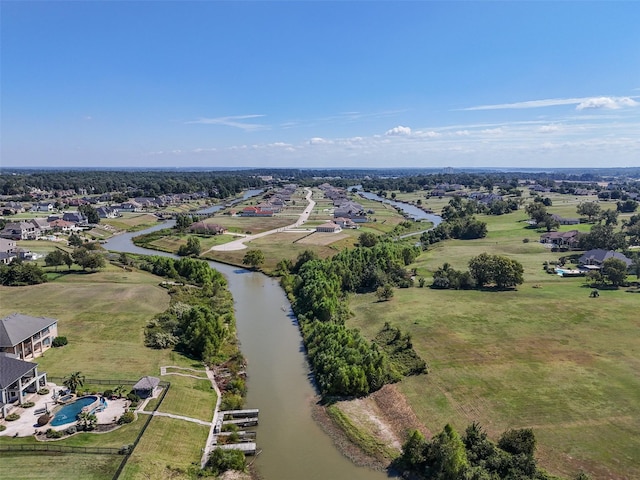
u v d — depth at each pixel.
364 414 56.81
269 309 99.00
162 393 57.88
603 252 129.75
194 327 74.25
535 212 198.88
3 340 62.31
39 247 156.50
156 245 169.38
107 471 42.81
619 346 72.44
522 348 72.50
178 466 45.62
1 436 47.62
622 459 45.66
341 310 92.50
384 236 187.00
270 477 45.72
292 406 59.25
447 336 78.19
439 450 44.25
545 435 49.88
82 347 71.62
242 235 189.88
